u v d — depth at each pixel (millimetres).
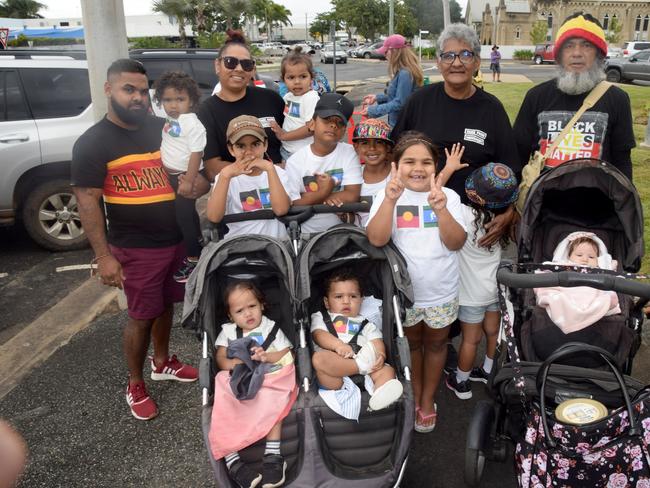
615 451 2334
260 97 4172
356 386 2709
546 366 2414
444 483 3111
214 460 2488
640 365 3953
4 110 6055
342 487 2426
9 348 4602
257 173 3451
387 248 2992
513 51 53938
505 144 3588
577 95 3654
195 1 43094
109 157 3312
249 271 3166
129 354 3611
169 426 3617
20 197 6297
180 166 3727
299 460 2498
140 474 3223
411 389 2688
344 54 42906
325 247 3016
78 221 6621
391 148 3523
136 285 3496
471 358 3668
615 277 2479
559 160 3668
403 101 6656
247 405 2588
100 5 4418
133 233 3455
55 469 3273
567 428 2338
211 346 2850
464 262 3461
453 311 3266
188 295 2848
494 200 3211
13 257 6578
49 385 4094
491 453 2955
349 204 3389
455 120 3576
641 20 64125
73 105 6332
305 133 4305
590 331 2795
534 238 3293
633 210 2988
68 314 5113
